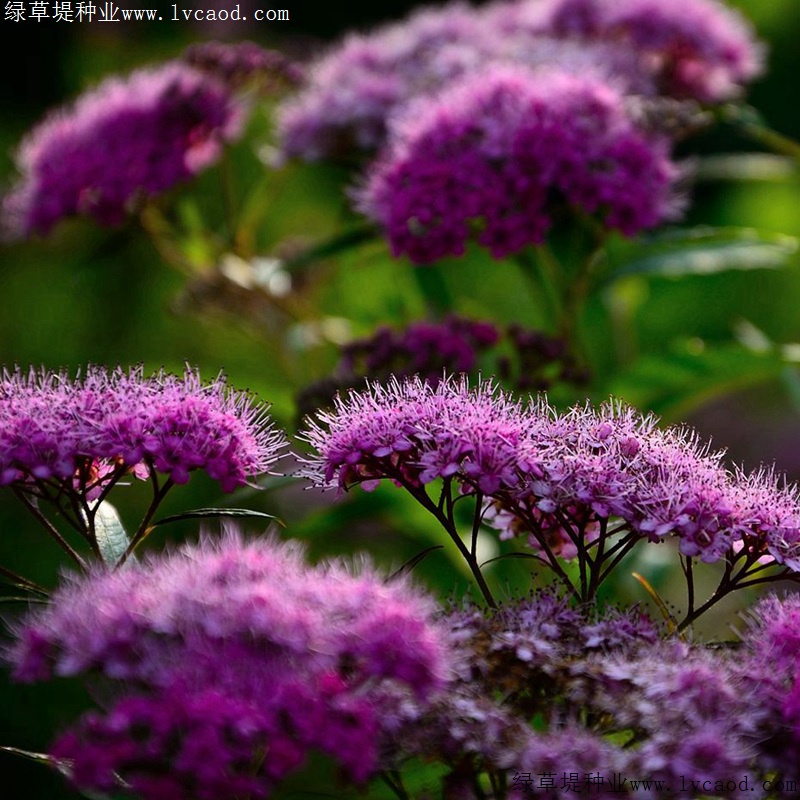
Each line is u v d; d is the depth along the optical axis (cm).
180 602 439
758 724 436
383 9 2123
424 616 451
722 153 1902
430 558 941
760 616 500
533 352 834
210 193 1551
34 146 1016
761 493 525
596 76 891
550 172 802
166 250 1022
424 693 429
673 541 829
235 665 429
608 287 905
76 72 1809
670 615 534
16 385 555
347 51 1042
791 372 816
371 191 858
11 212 1021
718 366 798
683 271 885
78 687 1077
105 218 973
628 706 444
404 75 996
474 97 838
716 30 1056
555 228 1091
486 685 466
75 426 534
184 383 562
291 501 1162
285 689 420
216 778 400
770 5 2053
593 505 507
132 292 1509
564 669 462
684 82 1055
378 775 455
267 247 1548
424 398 539
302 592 446
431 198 809
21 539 1238
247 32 1772
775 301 1553
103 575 476
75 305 1503
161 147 966
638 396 826
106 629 438
